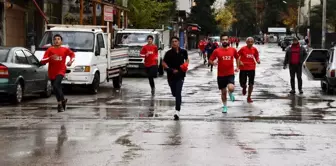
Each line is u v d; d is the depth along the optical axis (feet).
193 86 112.68
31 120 63.57
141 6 222.89
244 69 84.28
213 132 55.93
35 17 147.02
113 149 46.96
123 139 51.57
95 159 43.09
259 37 556.51
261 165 41.37
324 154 45.60
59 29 100.17
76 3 165.78
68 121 62.85
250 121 64.13
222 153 45.65
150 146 48.37
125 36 145.89
